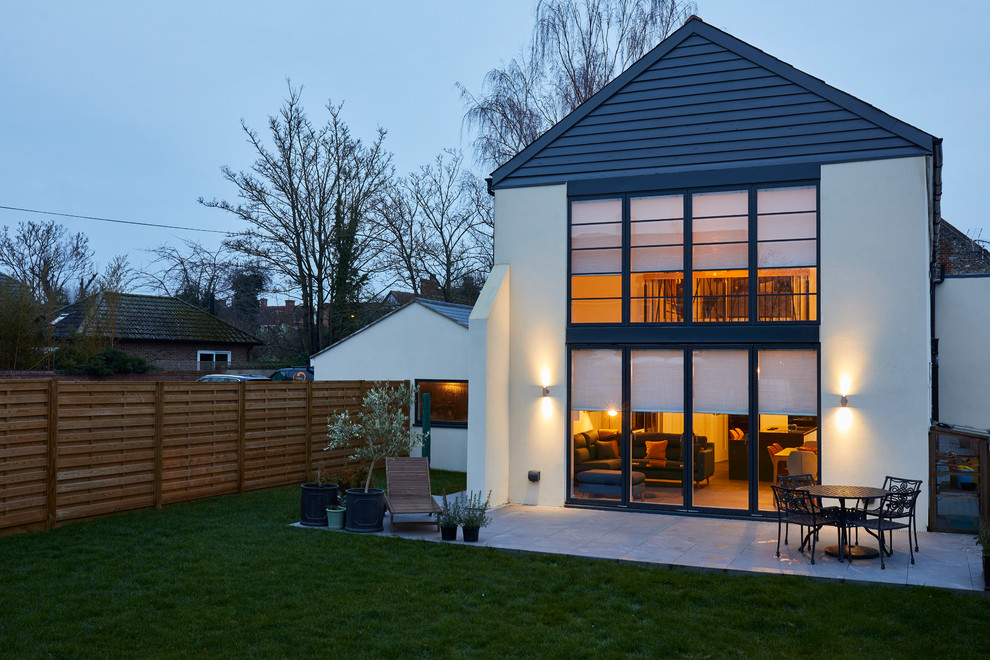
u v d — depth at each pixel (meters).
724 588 7.36
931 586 7.27
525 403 12.31
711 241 11.36
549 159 12.40
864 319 10.47
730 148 11.30
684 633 6.14
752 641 5.98
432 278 32.25
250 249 30.22
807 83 10.91
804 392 10.77
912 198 10.34
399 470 10.52
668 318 11.55
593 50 22.52
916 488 9.54
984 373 16.23
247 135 29.83
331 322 30.97
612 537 9.62
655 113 11.79
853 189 10.62
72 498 9.95
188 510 11.09
